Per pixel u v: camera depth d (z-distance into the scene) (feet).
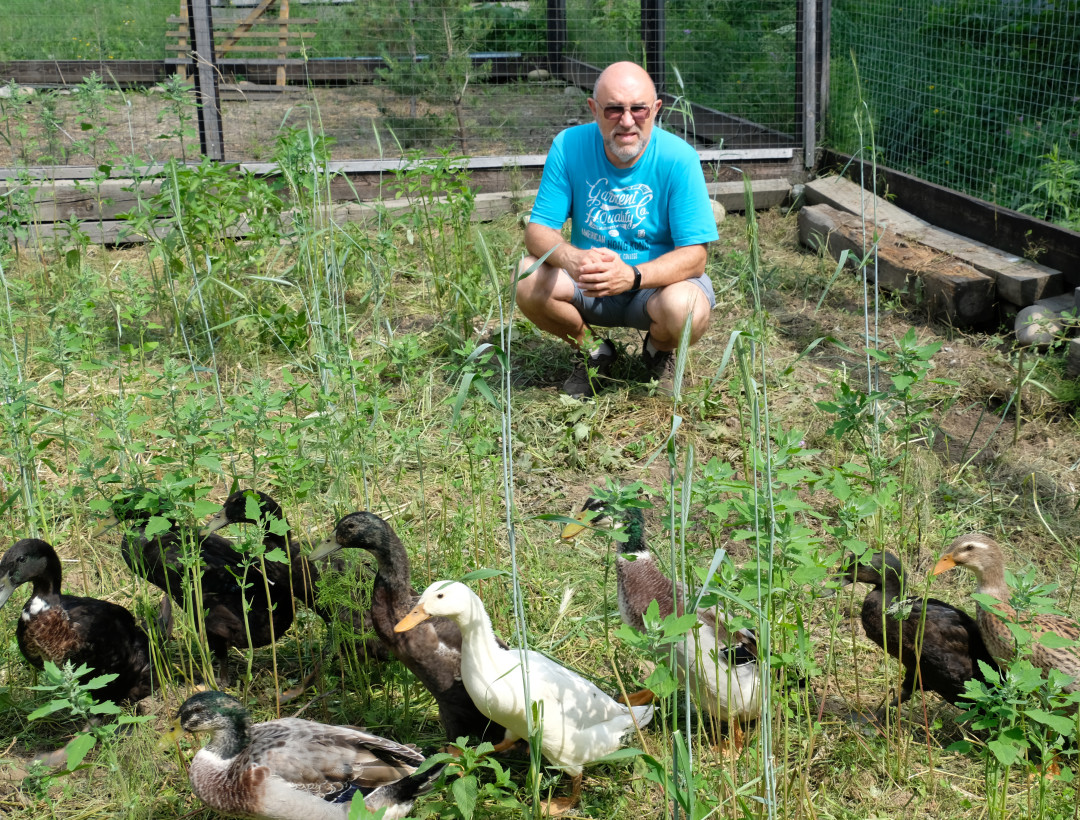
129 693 14.08
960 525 17.52
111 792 12.67
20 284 21.17
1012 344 22.99
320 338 18.65
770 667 10.98
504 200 31.53
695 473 13.46
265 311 23.34
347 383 17.21
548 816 11.56
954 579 16.35
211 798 11.37
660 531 17.42
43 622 13.14
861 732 13.25
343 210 29.68
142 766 12.67
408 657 12.82
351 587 13.48
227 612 14.25
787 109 35.27
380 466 18.61
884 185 30.37
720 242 29.91
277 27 40.50
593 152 21.11
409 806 11.28
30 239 28.71
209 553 14.48
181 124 25.09
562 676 11.96
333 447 15.55
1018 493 18.47
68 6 44.42
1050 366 21.89
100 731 11.41
